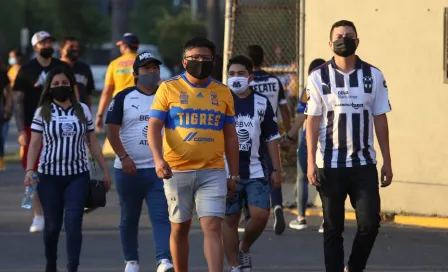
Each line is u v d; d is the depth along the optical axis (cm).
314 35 4319
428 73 4038
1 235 3869
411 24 4066
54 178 2867
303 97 3653
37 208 3934
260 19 4956
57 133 2859
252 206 2895
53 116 2870
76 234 2844
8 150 7750
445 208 4025
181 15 16150
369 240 2670
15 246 3625
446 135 4012
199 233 3862
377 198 2648
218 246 2531
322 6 4291
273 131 2962
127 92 2983
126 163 2952
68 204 2855
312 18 4319
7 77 6141
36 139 2875
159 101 2544
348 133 2636
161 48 16088
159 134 2544
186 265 2670
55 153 2855
